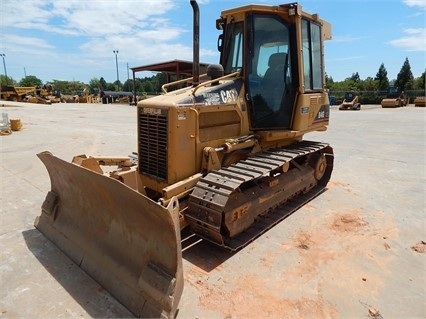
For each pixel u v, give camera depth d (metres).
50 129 13.98
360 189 6.12
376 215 4.90
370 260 3.65
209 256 3.71
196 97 3.92
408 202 5.45
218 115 4.16
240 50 4.62
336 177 6.92
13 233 4.18
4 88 37.84
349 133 13.17
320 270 3.45
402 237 4.20
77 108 29.39
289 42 4.76
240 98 4.39
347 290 3.12
